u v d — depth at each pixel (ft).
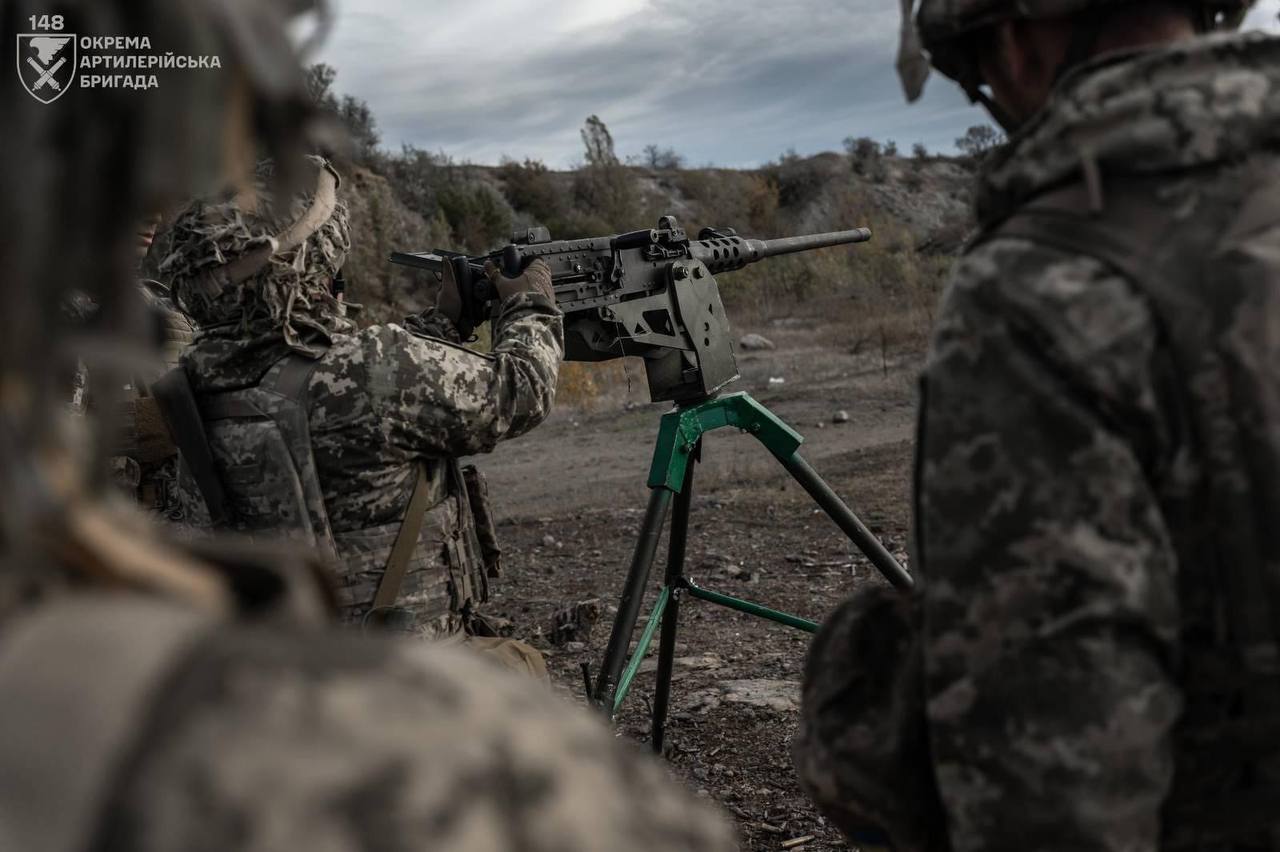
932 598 3.03
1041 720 2.80
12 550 1.48
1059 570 2.81
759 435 9.28
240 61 1.54
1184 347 2.80
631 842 1.51
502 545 19.94
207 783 1.29
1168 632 2.81
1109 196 2.98
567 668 13.03
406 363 6.44
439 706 1.46
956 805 2.97
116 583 1.53
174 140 1.49
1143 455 2.85
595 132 117.19
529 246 8.09
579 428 36.78
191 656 1.40
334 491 6.43
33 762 1.30
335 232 6.62
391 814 1.32
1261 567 2.77
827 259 71.92
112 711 1.33
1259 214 2.88
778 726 10.71
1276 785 2.88
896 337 46.29
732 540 18.24
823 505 9.45
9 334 1.47
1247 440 2.77
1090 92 3.04
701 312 9.08
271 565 1.68
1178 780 2.99
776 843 8.59
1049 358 2.87
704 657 12.91
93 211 1.51
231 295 6.31
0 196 1.44
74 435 1.64
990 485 2.92
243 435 6.39
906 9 3.48
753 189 135.03
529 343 7.14
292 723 1.36
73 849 1.25
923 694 3.34
